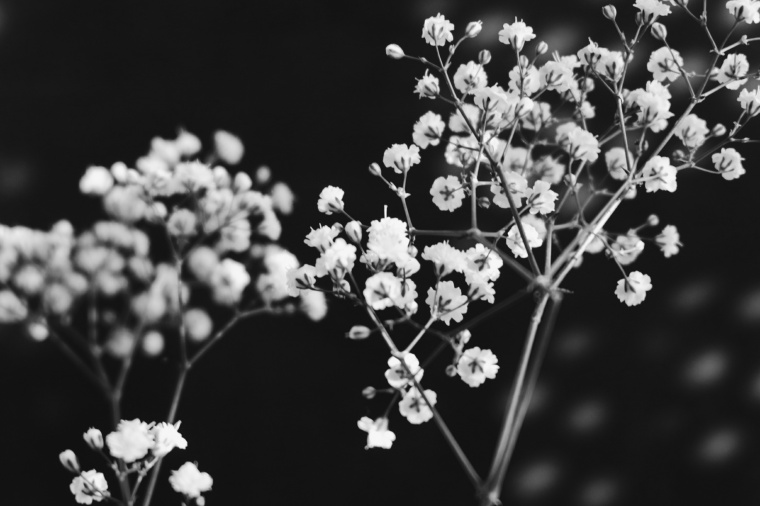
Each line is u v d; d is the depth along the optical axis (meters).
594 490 0.48
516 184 0.37
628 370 0.49
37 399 0.48
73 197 0.50
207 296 0.49
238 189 0.45
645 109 0.37
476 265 0.36
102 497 0.37
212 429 0.48
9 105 0.50
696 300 0.49
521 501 0.48
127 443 0.36
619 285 0.37
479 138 0.36
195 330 0.47
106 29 0.51
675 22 0.51
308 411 0.48
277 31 0.52
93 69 0.51
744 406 0.49
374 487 0.48
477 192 0.49
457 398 0.48
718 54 0.37
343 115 0.51
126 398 0.48
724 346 0.49
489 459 0.48
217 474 0.48
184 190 0.45
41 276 0.46
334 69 0.51
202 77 0.51
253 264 0.48
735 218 0.50
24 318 0.45
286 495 0.48
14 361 0.48
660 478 0.48
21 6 0.51
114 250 0.46
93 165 0.50
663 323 0.49
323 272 0.36
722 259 0.50
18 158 0.50
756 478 0.48
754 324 0.49
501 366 0.49
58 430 0.48
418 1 0.51
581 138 0.37
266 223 0.45
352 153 0.50
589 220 0.49
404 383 0.35
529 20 0.51
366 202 0.50
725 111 0.50
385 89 0.51
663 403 0.49
